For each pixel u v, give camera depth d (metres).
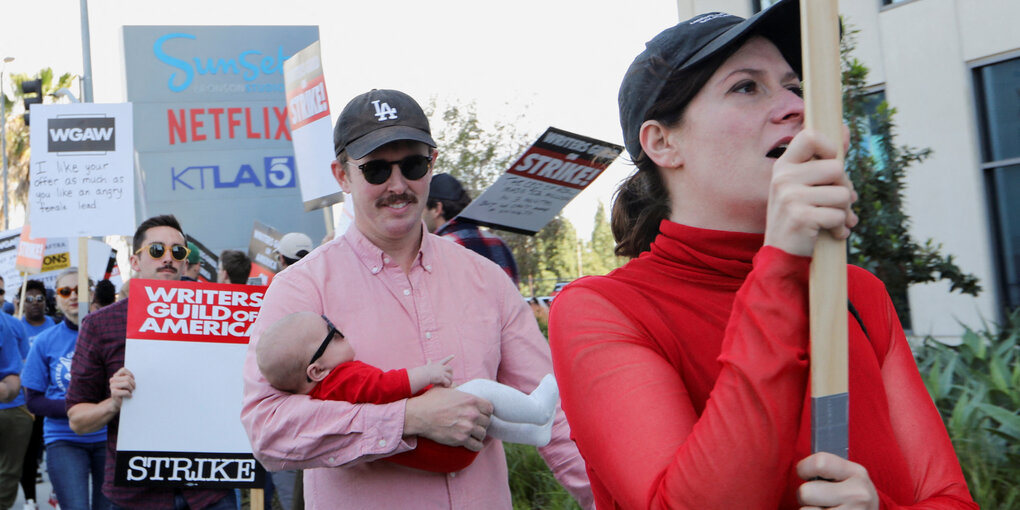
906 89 8.99
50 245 13.27
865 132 6.88
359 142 2.63
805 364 1.02
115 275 11.77
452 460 2.42
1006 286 8.49
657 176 1.45
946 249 8.74
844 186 1.00
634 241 1.54
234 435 3.95
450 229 4.50
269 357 2.45
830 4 1.00
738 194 1.29
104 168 5.66
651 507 1.11
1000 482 3.67
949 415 4.27
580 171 4.29
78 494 4.84
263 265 7.55
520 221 4.47
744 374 1.02
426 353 2.61
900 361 1.42
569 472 2.62
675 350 1.27
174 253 4.54
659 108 1.35
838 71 1.00
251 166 12.23
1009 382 4.55
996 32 8.30
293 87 5.88
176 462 3.91
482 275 2.80
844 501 1.02
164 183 12.01
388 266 2.66
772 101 1.28
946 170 8.73
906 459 1.33
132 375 3.94
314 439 2.37
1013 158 8.39
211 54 12.12
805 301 1.03
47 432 4.98
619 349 1.25
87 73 16.11
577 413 1.28
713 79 1.30
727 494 1.02
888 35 9.12
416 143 2.67
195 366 3.97
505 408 2.48
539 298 14.88
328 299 2.59
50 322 9.66
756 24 1.24
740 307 1.06
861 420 1.27
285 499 4.98
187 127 12.11
